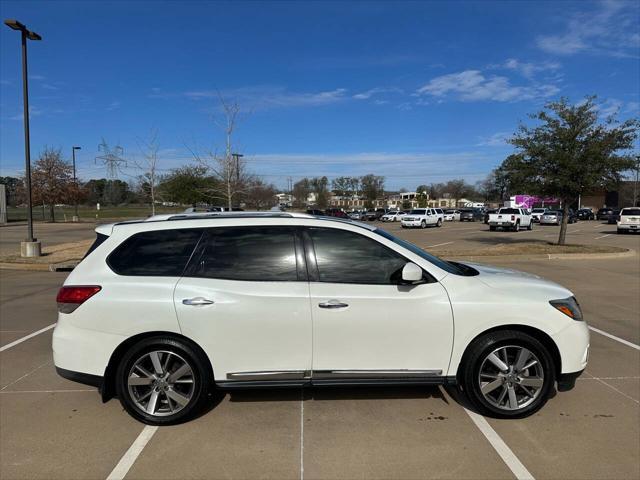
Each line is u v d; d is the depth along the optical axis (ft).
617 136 51.06
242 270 13.16
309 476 10.53
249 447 11.76
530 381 13.07
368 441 12.01
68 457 11.39
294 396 14.74
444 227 139.74
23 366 17.87
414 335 12.91
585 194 55.83
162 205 157.48
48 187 136.15
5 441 12.17
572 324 13.20
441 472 10.67
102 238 13.73
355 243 13.44
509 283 13.62
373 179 331.98
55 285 36.04
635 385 15.62
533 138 54.70
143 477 10.57
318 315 12.75
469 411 13.64
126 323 12.66
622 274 40.34
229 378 12.85
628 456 11.28
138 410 12.87
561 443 11.87
